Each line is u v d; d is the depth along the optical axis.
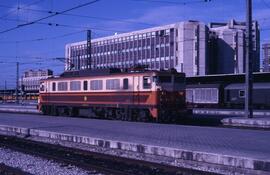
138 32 105.12
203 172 13.48
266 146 17.16
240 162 13.76
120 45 106.31
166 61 101.81
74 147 20.95
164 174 13.59
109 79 35.72
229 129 25.42
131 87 33.75
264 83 53.25
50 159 16.64
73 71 40.44
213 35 110.75
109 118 36.53
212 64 109.31
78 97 39.09
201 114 41.84
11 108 61.56
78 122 32.06
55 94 42.12
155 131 24.19
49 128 26.91
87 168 14.45
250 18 33.25
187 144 17.91
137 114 33.50
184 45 101.19
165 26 102.44
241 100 54.75
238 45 107.75
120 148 18.80
